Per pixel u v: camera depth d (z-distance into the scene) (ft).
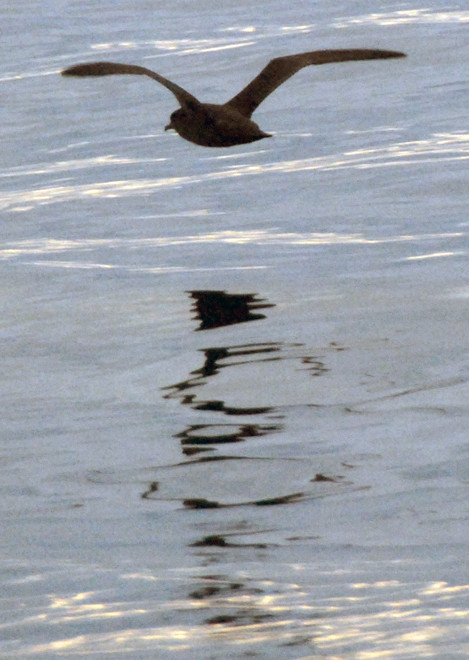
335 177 127.03
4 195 129.29
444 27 180.65
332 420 72.59
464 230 109.70
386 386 77.20
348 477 65.51
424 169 126.93
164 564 57.16
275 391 77.15
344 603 52.95
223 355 83.71
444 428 70.69
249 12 197.47
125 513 62.64
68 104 158.10
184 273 103.04
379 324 88.12
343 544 58.39
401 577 55.01
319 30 183.83
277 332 87.56
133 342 87.40
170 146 141.28
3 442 72.28
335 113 148.87
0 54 183.42
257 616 52.21
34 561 58.13
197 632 51.03
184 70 168.55
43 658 49.96
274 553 57.72
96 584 55.62
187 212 120.06
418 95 153.17
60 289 100.83
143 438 71.51
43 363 84.48
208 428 72.38
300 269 102.27
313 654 48.96
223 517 61.77
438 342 83.82
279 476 65.87
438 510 61.31
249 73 165.48
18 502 64.64
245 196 123.54
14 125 152.15
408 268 100.89
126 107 155.74
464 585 53.93
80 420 74.64
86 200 125.70
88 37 188.44
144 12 201.05
